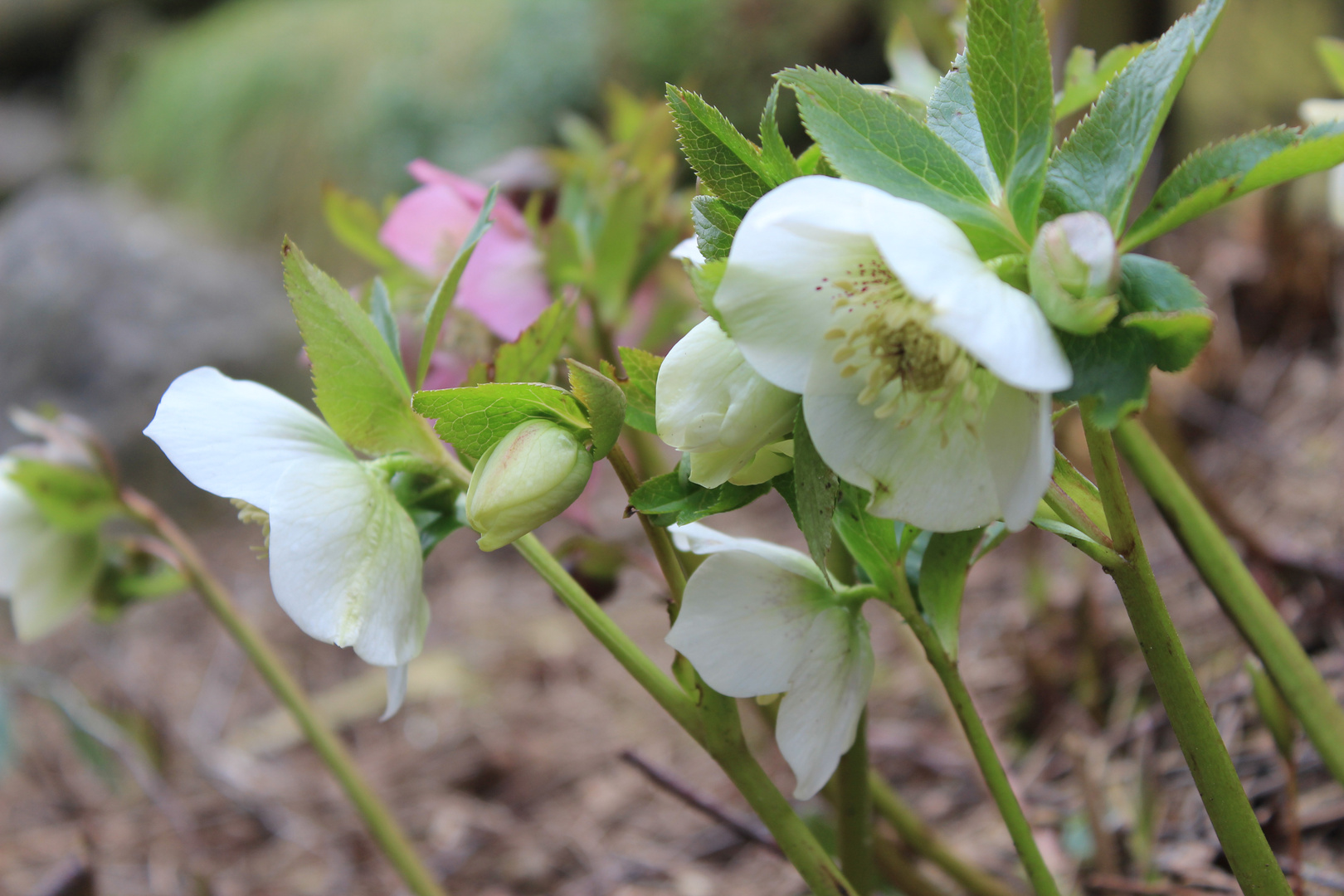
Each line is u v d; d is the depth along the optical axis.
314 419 0.52
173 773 1.27
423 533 0.52
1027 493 0.45
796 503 0.48
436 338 0.52
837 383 0.46
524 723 1.29
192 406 0.51
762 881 0.92
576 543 0.65
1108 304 0.44
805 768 0.50
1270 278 1.38
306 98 3.06
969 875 0.68
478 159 2.71
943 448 0.46
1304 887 0.65
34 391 2.31
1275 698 0.60
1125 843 0.76
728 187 0.48
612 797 1.11
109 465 0.69
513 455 0.48
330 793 1.21
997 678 1.04
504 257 0.67
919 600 0.51
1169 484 0.56
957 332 0.44
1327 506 1.07
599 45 2.59
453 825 1.11
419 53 2.90
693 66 2.41
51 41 4.88
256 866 1.09
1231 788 0.49
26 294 2.39
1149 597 0.48
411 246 0.69
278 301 2.56
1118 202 0.46
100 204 2.66
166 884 1.07
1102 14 1.58
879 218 0.44
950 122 0.49
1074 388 0.45
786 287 0.46
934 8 0.69
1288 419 1.26
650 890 0.95
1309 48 1.69
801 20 2.29
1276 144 0.46
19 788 1.30
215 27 3.74
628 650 0.52
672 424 0.47
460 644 1.53
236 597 1.83
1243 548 0.90
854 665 0.51
